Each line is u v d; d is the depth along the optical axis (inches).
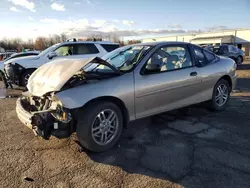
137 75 134.3
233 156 115.2
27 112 119.6
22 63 293.9
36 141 136.9
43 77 133.4
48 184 95.6
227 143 129.6
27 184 95.7
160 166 107.5
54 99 112.3
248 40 1610.5
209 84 174.9
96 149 119.6
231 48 634.2
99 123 120.3
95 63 136.2
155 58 145.6
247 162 109.5
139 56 143.6
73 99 110.8
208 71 172.6
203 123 161.5
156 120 168.4
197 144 129.0
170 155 117.3
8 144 133.1
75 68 122.3
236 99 231.5
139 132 147.3
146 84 136.2
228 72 187.8
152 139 136.8
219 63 185.0
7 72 299.6
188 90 160.2
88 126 115.0
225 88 190.7
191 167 106.0
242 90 279.7
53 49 314.7
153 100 141.3
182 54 161.5
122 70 136.3
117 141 131.0
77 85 118.0
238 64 653.3
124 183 95.7
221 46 623.5
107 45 345.1
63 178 99.7
